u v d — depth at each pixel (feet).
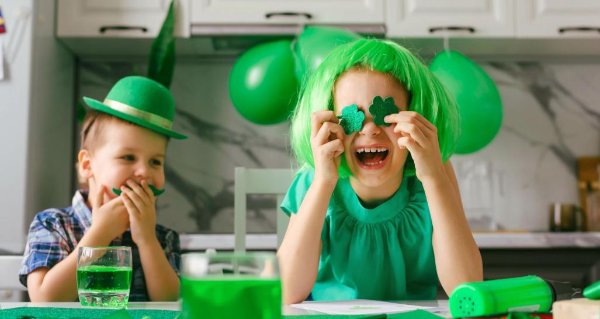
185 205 8.61
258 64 7.00
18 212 6.60
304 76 5.85
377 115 3.14
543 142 8.91
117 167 4.45
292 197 3.84
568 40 8.02
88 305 2.82
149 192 4.42
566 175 8.87
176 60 8.74
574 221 8.31
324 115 3.26
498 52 8.62
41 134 7.05
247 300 1.56
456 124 3.66
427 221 3.59
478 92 6.85
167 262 4.46
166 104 4.66
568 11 7.90
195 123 8.70
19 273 4.32
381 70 3.25
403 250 3.68
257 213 8.66
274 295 1.58
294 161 5.01
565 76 8.91
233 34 7.59
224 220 8.61
